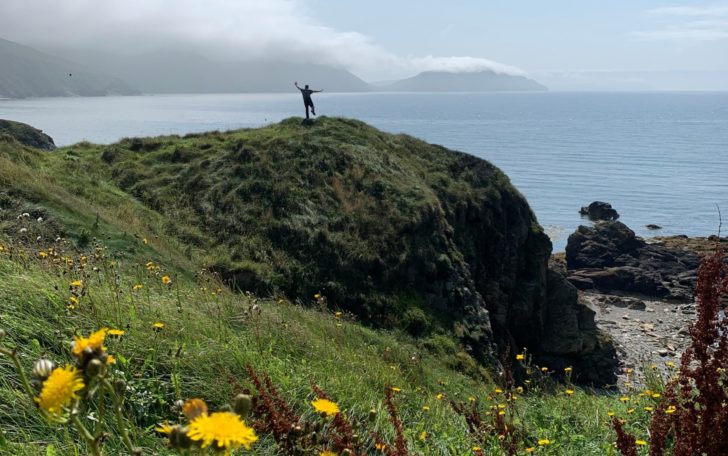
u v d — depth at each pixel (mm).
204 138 27047
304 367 6539
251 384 5219
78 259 10570
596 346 25203
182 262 15664
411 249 20922
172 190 21641
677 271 42438
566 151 139625
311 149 24500
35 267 7379
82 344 1920
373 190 23172
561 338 25047
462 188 26266
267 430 3400
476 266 24031
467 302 20875
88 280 7188
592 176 98875
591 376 24609
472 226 25344
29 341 4871
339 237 20203
